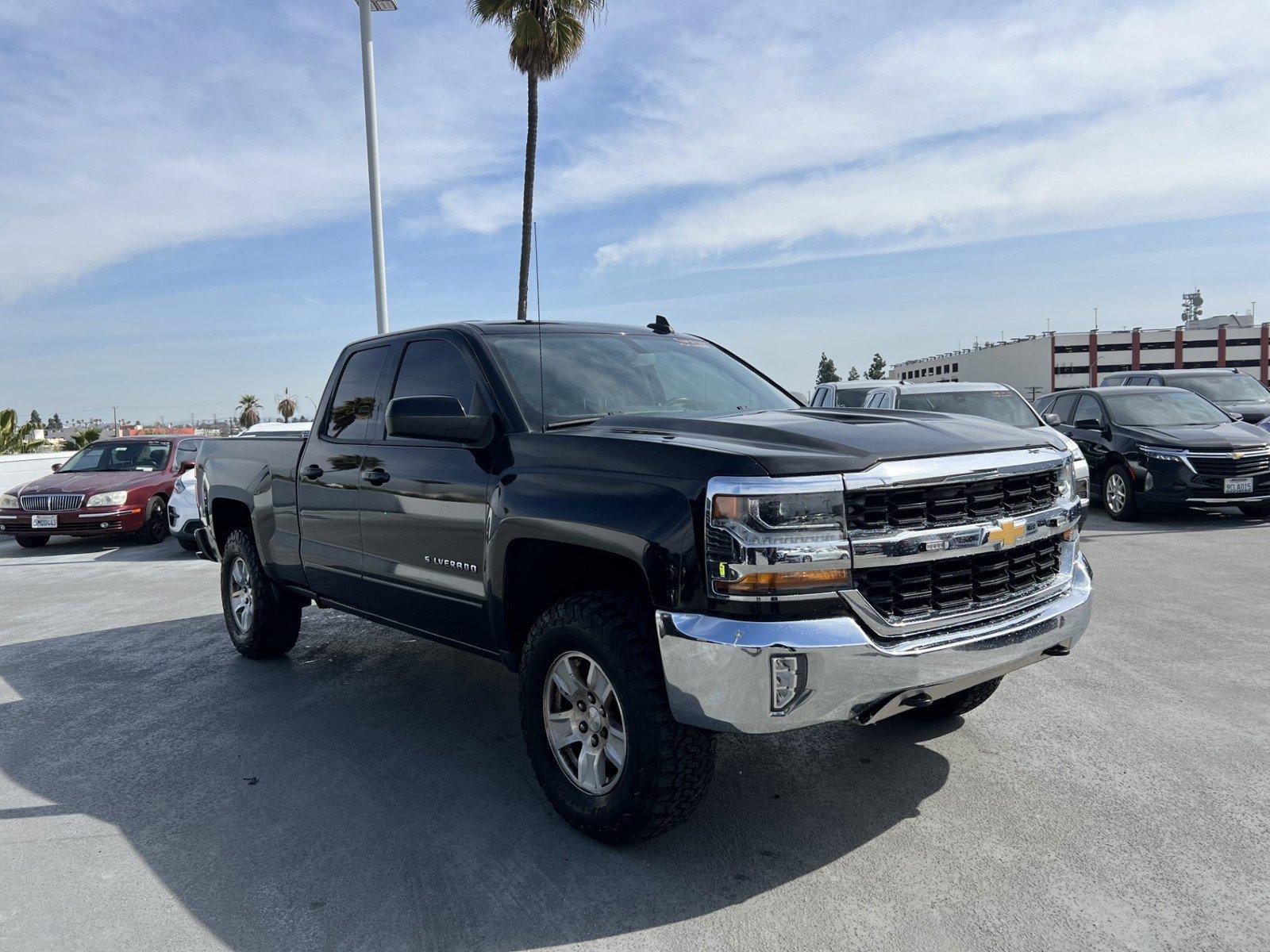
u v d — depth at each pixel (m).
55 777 3.82
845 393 12.73
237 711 4.64
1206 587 6.80
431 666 5.39
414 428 3.49
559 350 3.99
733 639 2.58
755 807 3.31
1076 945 2.40
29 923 2.67
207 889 2.85
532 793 3.53
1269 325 115.75
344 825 3.28
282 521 4.97
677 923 2.58
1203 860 2.82
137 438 13.50
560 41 17.66
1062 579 3.29
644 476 2.88
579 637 3.00
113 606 7.71
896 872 2.81
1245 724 3.97
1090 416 11.95
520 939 2.53
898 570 2.77
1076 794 3.31
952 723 4.07
